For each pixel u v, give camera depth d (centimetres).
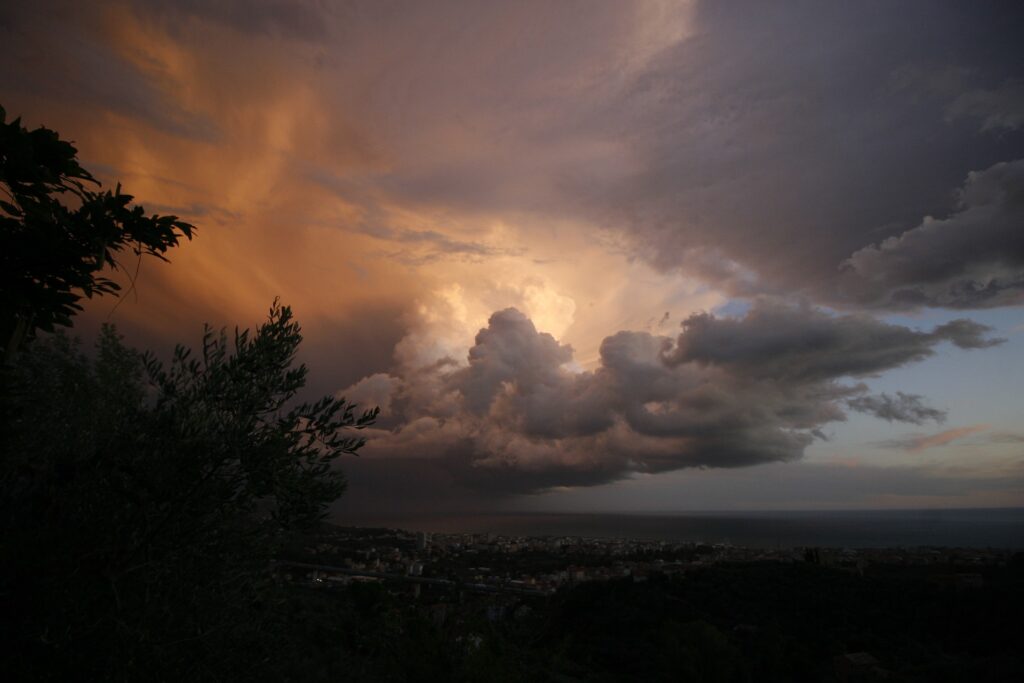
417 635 556
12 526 258
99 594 252
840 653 1684
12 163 296
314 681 368
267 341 346
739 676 1569
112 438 303
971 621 1791
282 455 315
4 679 224
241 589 306
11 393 297
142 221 340
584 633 1716
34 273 315
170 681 258
